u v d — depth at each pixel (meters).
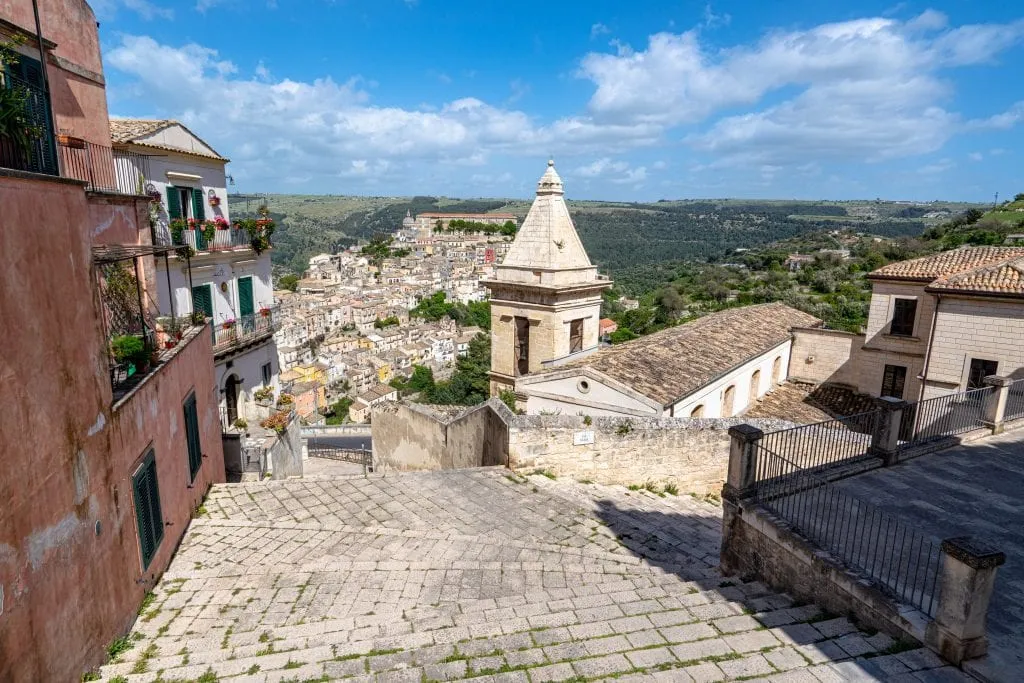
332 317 171.75
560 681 6.27
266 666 7.05
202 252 24.20
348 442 46.38
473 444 17.70
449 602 9.38
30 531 6.11
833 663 6.50
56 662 6.52
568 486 14.97
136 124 22.73
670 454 15.83
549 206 22.39
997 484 11.05
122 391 9.55
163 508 10.77
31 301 6.48
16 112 8.08
